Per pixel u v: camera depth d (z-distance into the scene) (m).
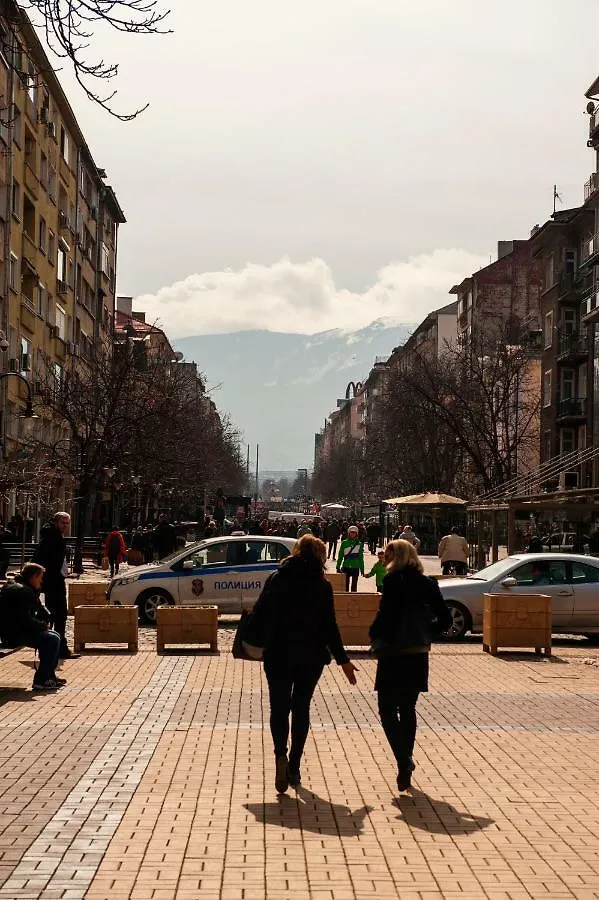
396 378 77.69
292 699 10.16
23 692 15.55
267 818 8.91
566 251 63.91
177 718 13.49
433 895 7.07
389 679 10.22
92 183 71.56
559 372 63.94
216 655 20.27
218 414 115.88
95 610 20.81
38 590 16.30
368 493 105.38
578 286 62.22
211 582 25.88
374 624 10.43
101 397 48.47
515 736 12.70
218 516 80.25
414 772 10.77
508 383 64.38
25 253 50.91
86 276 69.88
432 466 71.25
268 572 25.97
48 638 15.82
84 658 19.75
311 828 8.64
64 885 7.15
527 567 23.23
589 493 32.12
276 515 122.19
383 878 7.41
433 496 52.84
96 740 12.02
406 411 73.75
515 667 19.16
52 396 49.22
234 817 8.92
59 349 59.75
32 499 44.69
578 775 10.68
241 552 26.17
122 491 55.47
